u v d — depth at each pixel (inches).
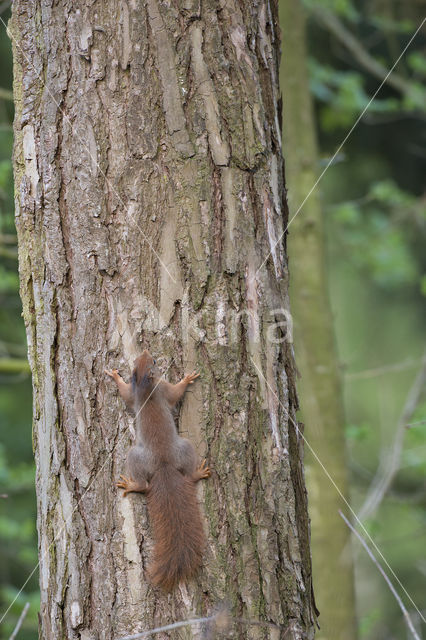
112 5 284.5
